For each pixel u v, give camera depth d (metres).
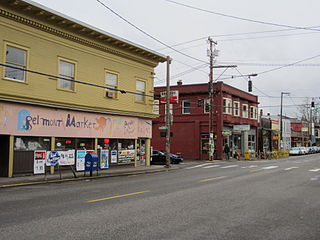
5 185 13.97
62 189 12.79
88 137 21.12
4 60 16.31
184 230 6.71
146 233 6.45
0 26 16.16
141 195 11.08
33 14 17.42
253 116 48.19
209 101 36.25
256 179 16.47
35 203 9.55
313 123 82.50
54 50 18.84
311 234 6.58
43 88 18.16
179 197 10.70
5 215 7.91
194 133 40.22
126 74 24.12
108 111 22.31
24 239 5.96
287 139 66.69
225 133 37.50
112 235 6.28
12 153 16.73
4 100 16.28
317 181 15.60
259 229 6.89
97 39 21.38
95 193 11.57
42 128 18.25
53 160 16.22
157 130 42.59
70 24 19.14
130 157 24.83
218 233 6.54
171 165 29.09
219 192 11.88
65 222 7.23
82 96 20.50
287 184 14.39
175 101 27.20
